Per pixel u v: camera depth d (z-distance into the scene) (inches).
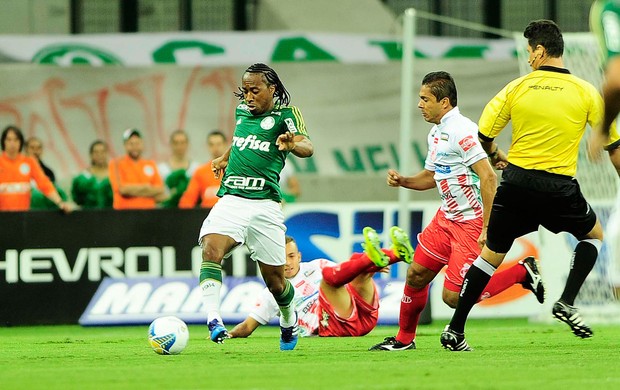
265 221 1050.7
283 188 2123.5
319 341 1337.4
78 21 2760.8
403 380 816.3
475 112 2593.5
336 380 818.8
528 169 1013.8
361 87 2618.1
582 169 1918.1
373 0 2743.6
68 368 948.6
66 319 1846.7
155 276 1855.3
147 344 1339.8
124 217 1859.0
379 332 1612.9
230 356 1072.2
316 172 2610.7
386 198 2605.8
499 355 1053.2
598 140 779.4
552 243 1868.8
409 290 1128.8
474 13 2815.0
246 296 1815.9
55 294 1849.2
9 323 1847.9
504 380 813.9
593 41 1951.3
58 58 2573.8
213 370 906.7
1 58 2573.8
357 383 797.2
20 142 1990.7
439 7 2807.6
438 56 2598.4
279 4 2753.4
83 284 1852.9
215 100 2593.5
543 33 1025.5
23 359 1077.1
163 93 2588.6
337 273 1385.3
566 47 1961.1
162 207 1996.8
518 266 1201.4
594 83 1947.6
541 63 1028.5
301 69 2613.2
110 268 1854.1
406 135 1966.0
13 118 2576.3
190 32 2630.4
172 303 1836.9
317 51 2581.2
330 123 2615.7
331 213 1873.8
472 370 890.1
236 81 2586.1
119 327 1838.1
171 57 2586.1
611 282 1870.1
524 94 1016.2
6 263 1849.2
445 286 1131.9
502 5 2815.0
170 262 1855.3
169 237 1855.3
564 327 1713.8
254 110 1049.5
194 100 2593.5
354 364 957.2
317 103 2615.7
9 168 1983.3
